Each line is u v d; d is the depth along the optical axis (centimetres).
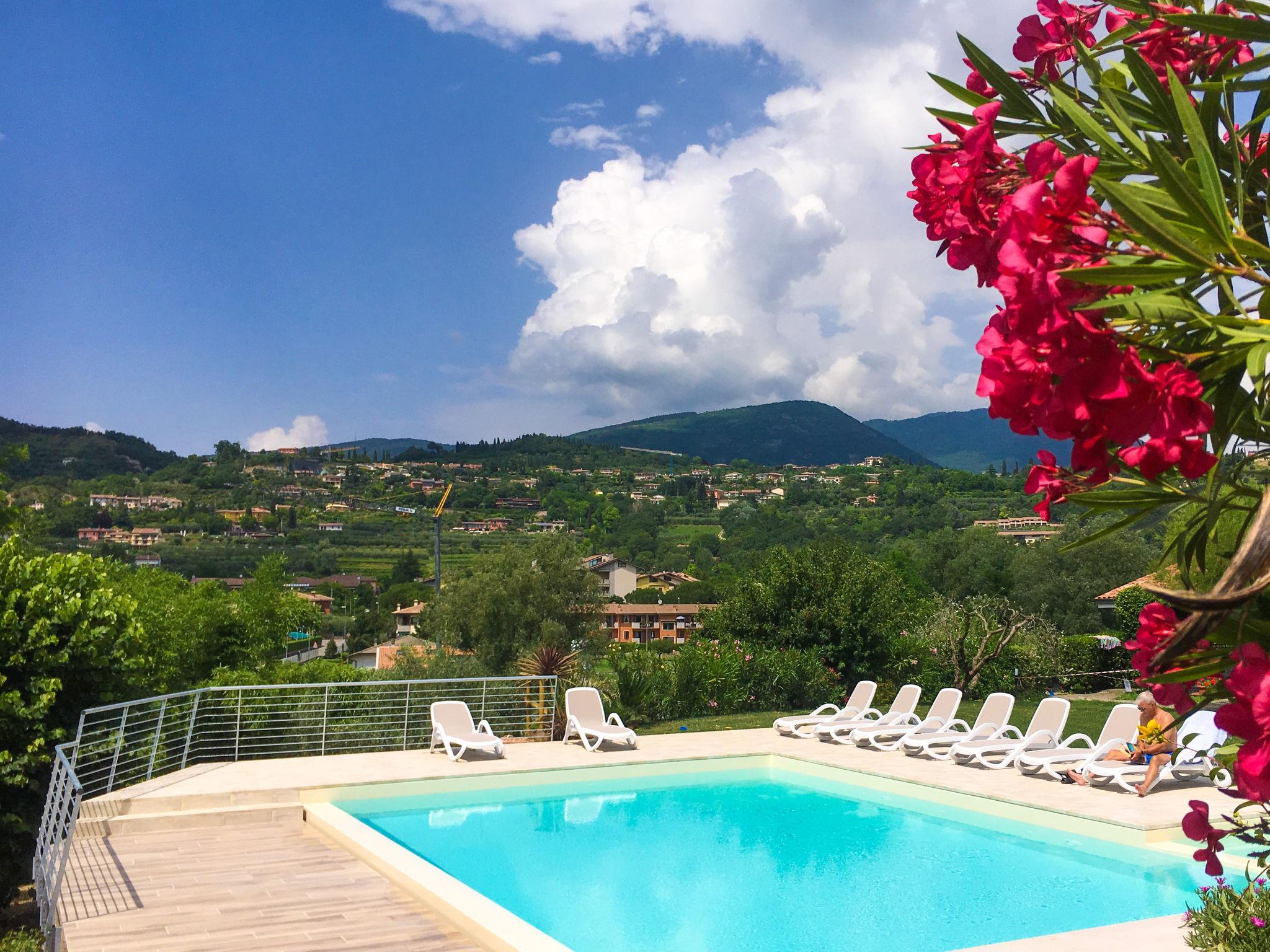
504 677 1486
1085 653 2298
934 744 1438
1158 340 109
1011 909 827
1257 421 126
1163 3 167
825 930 781
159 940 654
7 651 1396
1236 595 92
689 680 1911
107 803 1045
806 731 1555
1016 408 100
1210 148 146
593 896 877
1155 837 945
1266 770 95
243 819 1071
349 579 9112
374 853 867
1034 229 101
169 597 2566
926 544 5669
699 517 15375
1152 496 132
